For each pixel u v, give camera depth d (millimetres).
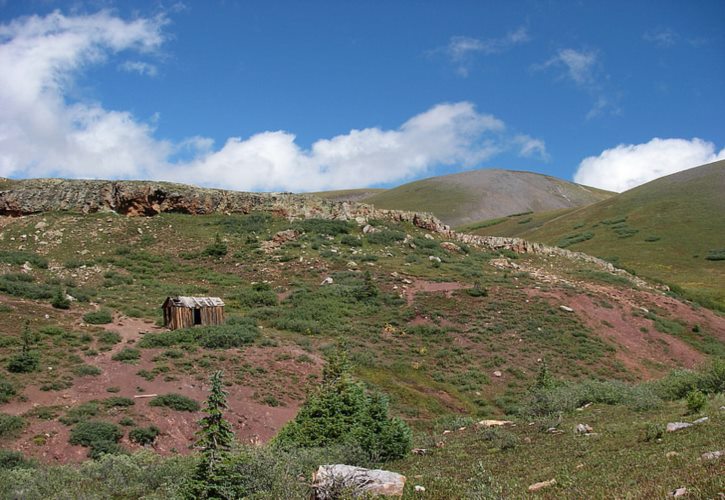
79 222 65625
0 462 17172
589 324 47875
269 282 54469
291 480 11781
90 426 21812
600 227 120562
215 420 11742
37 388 25406
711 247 97562
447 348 41031
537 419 21156
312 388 28422
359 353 37219
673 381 23719
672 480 9289
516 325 45344
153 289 49938
